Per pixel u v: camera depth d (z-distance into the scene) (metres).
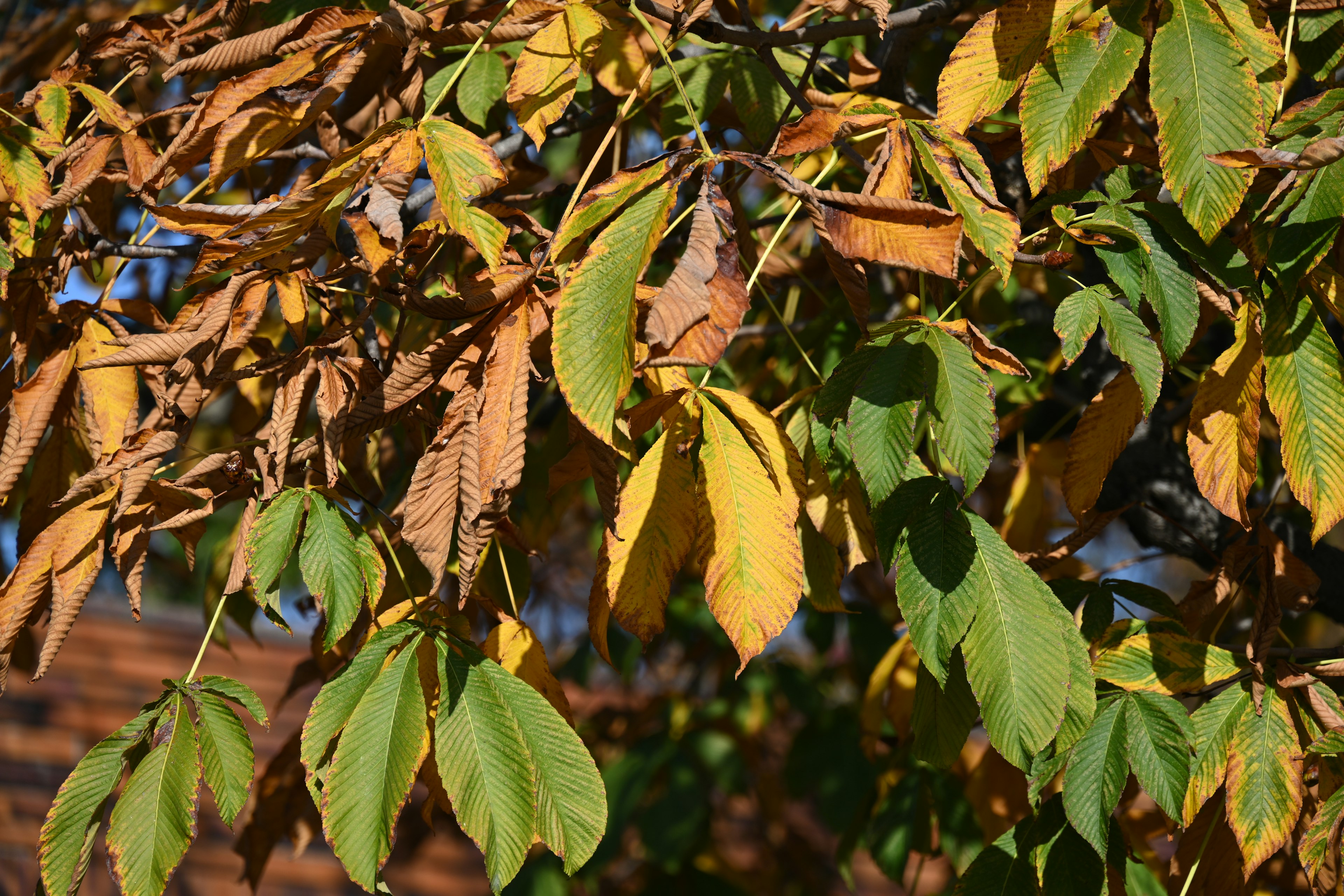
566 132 2.34
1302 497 1.95
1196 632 2.10
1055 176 2.08
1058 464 2.36
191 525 2.03
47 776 5.18
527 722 1.91
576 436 1.90
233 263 1.94
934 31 2.38
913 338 1.92
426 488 1.92
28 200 2.11
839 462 1.98
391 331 2.39
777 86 2.23
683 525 1.94
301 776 2.41
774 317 2.78
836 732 3.30
